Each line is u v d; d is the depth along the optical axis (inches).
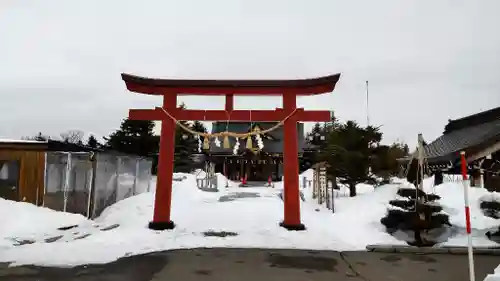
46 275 235.8
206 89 411.5
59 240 339.3
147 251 309.6
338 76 398.6
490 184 427.2
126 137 1242.0
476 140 417.1
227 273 244.7
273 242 346.9
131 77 402.0
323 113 407.8
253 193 811.4
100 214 474.6
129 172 587.8
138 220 426.0
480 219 381.7
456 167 393.4
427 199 366.6
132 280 226.8
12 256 283.4
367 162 589.9
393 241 352.2
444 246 328.2
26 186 466.3
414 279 234.4
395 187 502.9
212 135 416.8
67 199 463.5
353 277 238.2
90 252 298.4
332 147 606.9
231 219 447.8
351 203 516.7
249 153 1491.1
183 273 243.8
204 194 729.6
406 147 1117.1
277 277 236.4
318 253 308.2
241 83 406.0
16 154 470.6
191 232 383.9
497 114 538.0
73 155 474.3
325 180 615.5
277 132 1603.1
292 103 411.5
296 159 406.6
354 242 351.3
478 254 308.7
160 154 406.9
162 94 415.8
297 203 400.5
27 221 390.3
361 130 604.7
